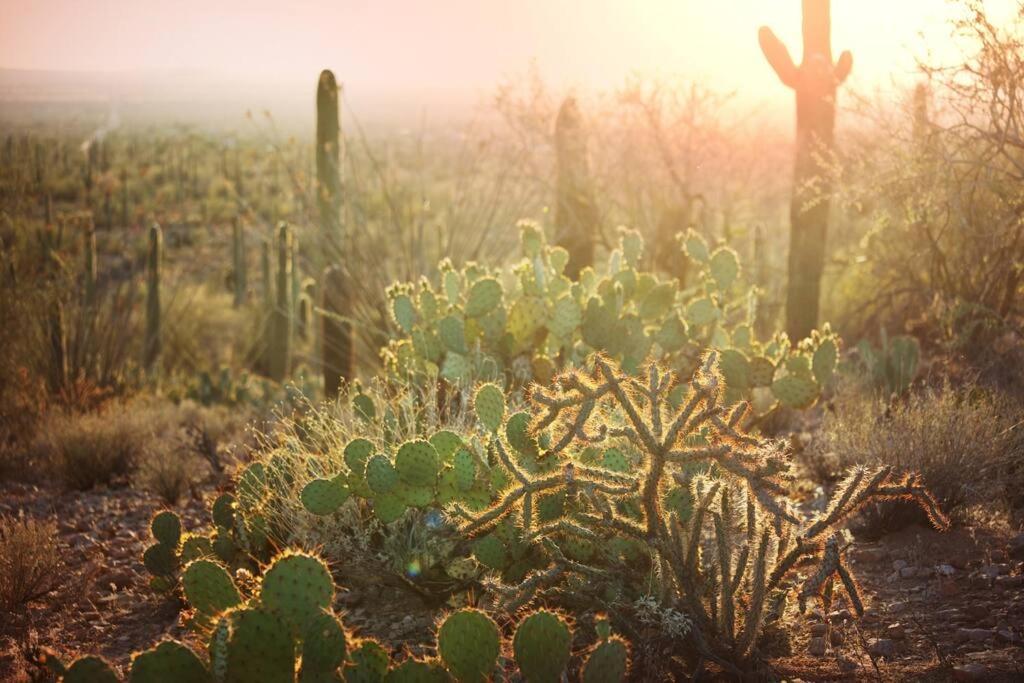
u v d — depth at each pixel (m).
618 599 3.04
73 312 10.59
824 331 5.32
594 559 3.30
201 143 99.31
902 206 6.45
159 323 15.03
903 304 7.66
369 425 4.58
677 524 3.04
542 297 5.57
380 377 6.01
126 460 6.50
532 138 9.66
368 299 8.64
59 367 9.76
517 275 5.86
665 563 2.98
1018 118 5.51
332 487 3.57
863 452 4.42
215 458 6.29
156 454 6.26
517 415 3.40
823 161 7.21
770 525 2.90
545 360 5.25
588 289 5.83
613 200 10.05
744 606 3.00
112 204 53.81
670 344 5.51
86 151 84.31
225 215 52.44
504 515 3.07
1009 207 5.67
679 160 10.34
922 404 4.74
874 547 3.97
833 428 5.00
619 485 2.92
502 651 2.93
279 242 13.85
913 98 6.20
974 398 4.73
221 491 4.66
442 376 5.37
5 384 8.98
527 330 5.47
